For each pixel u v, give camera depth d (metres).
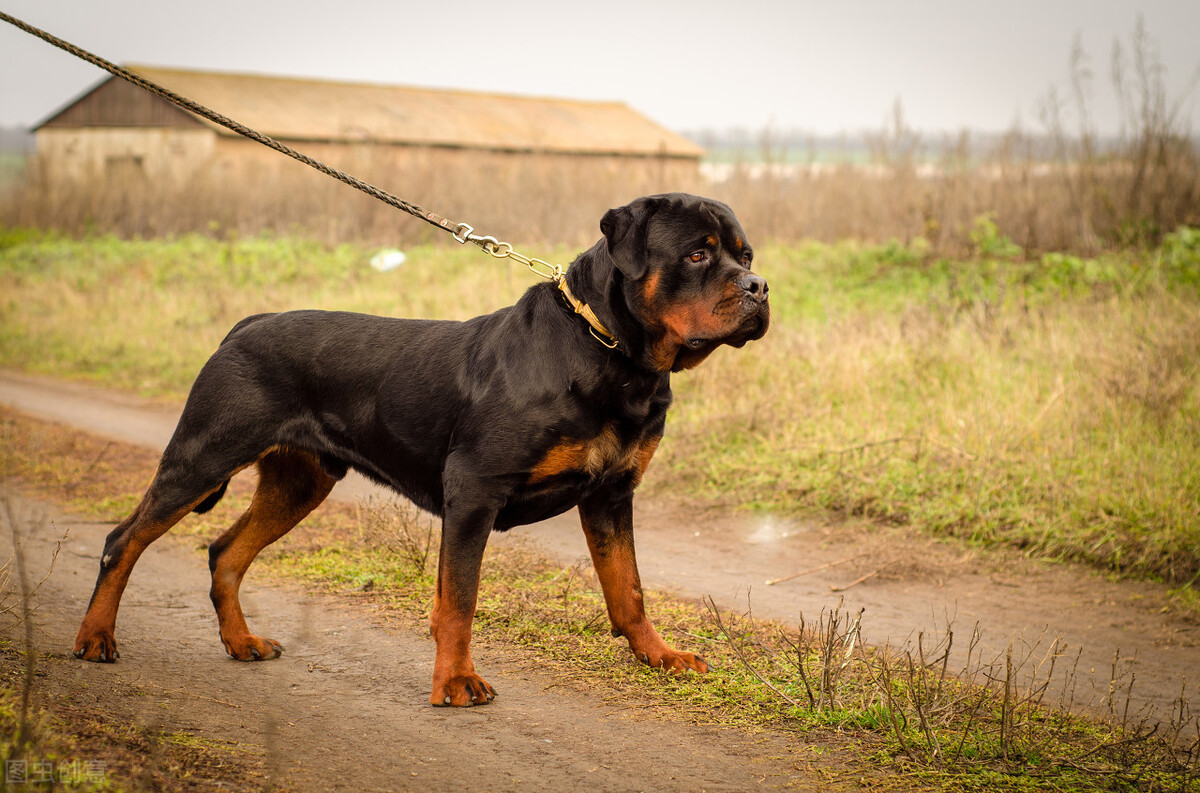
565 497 3.75
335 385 4.02
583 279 3.70
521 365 3.64
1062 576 5.51
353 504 6.82
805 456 7.18
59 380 11.92
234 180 23.64
